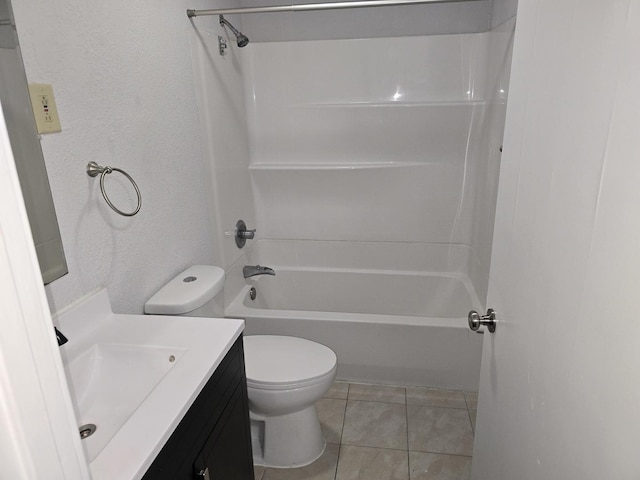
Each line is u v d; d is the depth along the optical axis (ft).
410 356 7.29
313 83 8.84
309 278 9.66
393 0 6.13
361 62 8.61
